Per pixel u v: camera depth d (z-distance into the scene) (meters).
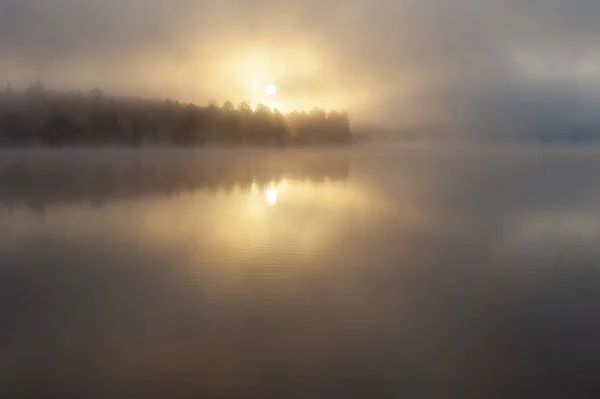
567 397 3.55
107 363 4.02
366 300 5.32
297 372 3.88
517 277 6.11
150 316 4.92
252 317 4.89
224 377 3.80
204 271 6.30
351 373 3.86
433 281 5.95
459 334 4.50
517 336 4.48
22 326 4.71
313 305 5.19
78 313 5.02
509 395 3.58
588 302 5.26
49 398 3.54
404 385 3.70
